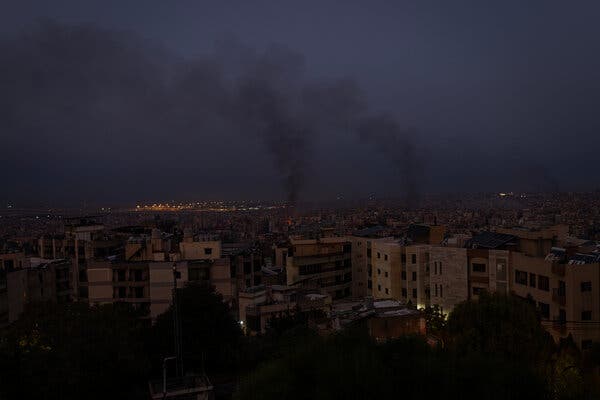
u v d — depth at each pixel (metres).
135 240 85.38
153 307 79.62
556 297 57.66
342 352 30.14
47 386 39.00
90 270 80.50
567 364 41.91
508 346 43.72
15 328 42.84
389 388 27.52
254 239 152.00
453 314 47.97
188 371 49.41
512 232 72.69
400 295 90.06
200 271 80.69
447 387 28.33
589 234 113.75
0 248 143.38
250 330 66.56
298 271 98.06
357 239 105.62
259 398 28.03
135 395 45.28
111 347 43.03
